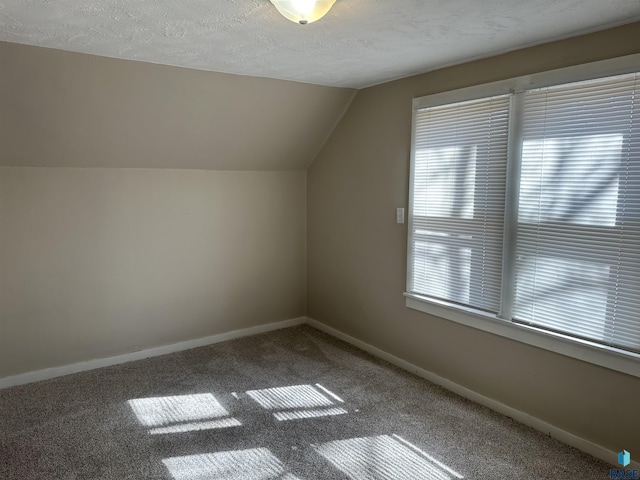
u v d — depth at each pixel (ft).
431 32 7.04
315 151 13.25
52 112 8.96
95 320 11.05
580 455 7.60
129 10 5.98
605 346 7.28
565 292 7.77
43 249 10.23
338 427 8.46
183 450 7.74
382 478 7.04
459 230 9.43
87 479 6.98
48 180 10.11
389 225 11.11
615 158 6.98
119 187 11.00
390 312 11.33
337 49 7.95
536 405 8.34
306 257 14.38
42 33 6.97
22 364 10.26
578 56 7.30
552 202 7.83
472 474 7.12
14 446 7.81
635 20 6.57
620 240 7.03
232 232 12.89
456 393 9.78
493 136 8.61
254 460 7.48
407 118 10.34
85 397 9.60
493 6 5.96
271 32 6.93
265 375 10.71
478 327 9.18
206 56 8.33
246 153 12.23
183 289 12.25
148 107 9.69
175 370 11.00
